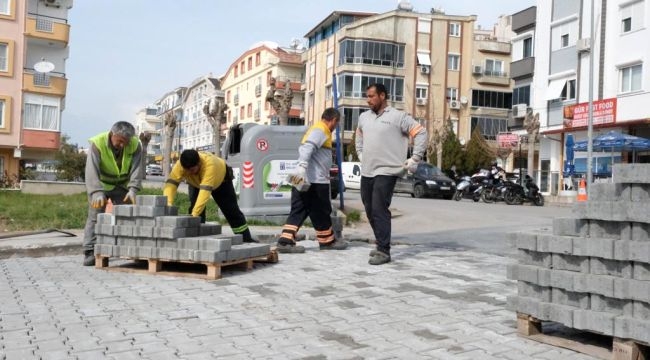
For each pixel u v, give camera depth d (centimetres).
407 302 538
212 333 431
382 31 5303
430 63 5444
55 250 838
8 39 3634
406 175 768
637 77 2855
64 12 4019
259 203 1186
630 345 359
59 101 3834
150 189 2064
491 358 382
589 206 386
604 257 372
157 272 662
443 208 1919
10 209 1353
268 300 538
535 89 3662
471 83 5575
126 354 379
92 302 522
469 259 811
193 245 641
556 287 404
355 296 559
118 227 681
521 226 1390
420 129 741
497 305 529
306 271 693
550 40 3538
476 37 6188
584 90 3228
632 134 2853
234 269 701
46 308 498
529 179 2698
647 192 357
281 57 6631
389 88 5319
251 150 1180
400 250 906
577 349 397
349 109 5219
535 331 430
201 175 734
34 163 4431
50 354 376
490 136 5594
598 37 3091
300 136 1221
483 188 2736
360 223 1410
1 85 3616
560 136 3425
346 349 398
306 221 1229
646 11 2792
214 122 2633
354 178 3400
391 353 390
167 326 447
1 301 522
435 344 411
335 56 5447
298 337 424
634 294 355
